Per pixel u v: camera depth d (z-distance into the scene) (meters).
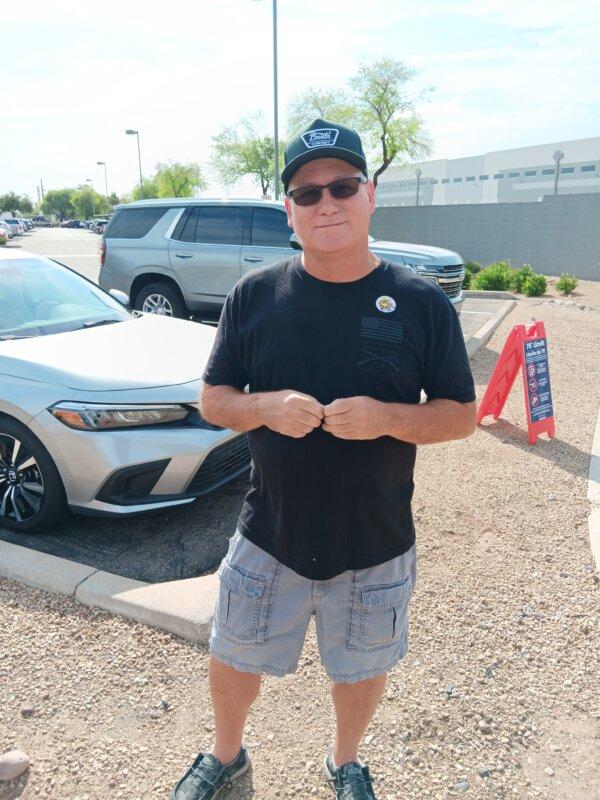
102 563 3.51
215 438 3.63
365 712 1.90
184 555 3.61
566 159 52.91
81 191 118.56
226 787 2.07
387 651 1.81
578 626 2.90
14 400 3.51
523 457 4.96
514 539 3.68
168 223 8.63
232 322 1.79
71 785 2.08
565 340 9.49
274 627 1.80
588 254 18.86
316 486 1.66
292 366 1.66
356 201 1.60
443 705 2.43
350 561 1.73
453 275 8.61
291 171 1.63
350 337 1.63
